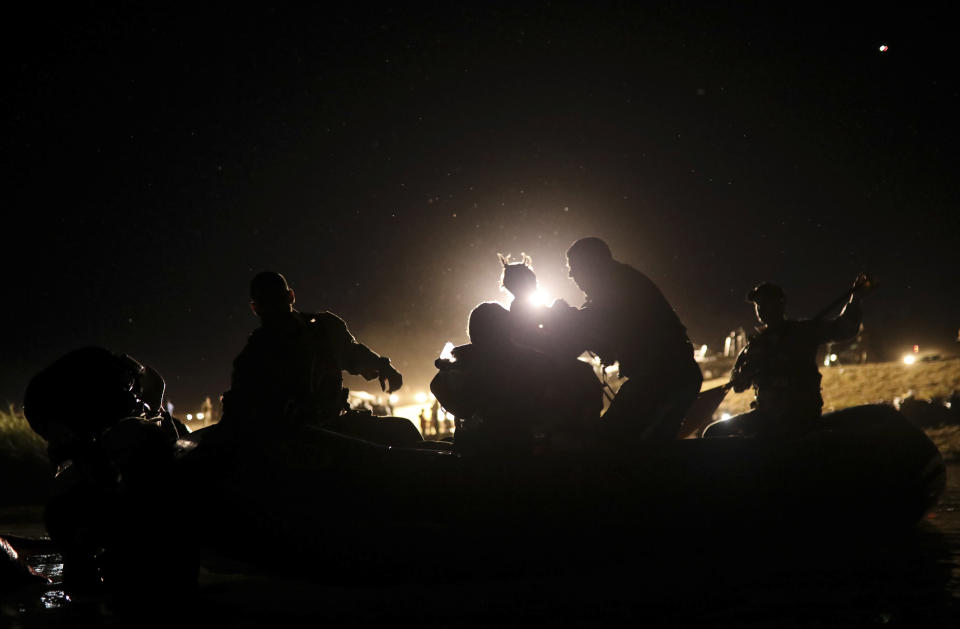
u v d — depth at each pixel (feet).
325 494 16.49
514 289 18.57
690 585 15.64
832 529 19.53
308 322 17.79
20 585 18.12
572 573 17.48
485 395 17.72
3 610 15.92
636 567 17.69
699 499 18.12
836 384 66.03
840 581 15.40
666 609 13.96
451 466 17.03
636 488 17.72
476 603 15.10
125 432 16.35
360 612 14.83
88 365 17.92
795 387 20.67
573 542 17.33
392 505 16.63
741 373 21.38
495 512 16.90
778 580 15.71
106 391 17.84
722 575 16.39
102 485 17.54
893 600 13.87
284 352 16.98
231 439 16.58
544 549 17.21
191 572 16.17
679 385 18.94
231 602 16.08
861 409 21.49
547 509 17.12
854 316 20.80
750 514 18.56
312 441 16.72
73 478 18.79
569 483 17.38
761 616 13.23
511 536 16.99
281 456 16.52
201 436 18.08
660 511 17.79
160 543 15.99
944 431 52.39
